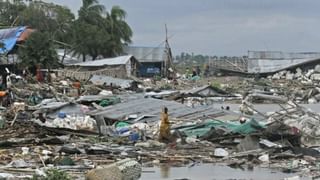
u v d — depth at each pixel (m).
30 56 89.81
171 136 33.53
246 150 30.62
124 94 68.00
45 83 74.44
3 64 90.69
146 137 34.41
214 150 31.06
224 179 24.17
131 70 109.38
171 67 120.44
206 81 105.44
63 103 49.16
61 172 19.75
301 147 31.53
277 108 57.72
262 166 27.53
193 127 36.66
